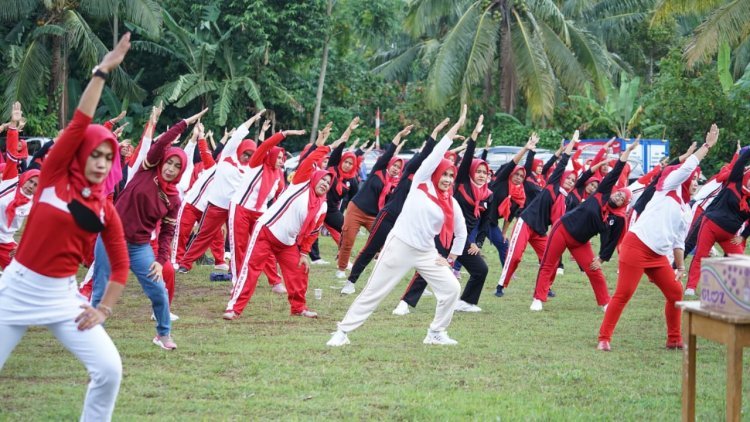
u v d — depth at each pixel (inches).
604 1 1465.3
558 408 255.4
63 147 184.1
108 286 197.8
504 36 1295.5
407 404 254.2
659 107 1122.0
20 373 279.7
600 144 1107.9
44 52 1067.9
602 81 1285.7
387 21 1386.6
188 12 1224.8
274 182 438.3
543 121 1242.0
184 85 1147.3
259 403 252.1
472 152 423.5
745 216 468.1
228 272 514.0
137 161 308.7
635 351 343.9
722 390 284.7
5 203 402.6
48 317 191.3
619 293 340.5
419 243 324.2
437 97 1220.5
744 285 202.7
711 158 1056.8
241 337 346.6
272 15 1163.9
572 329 387.5
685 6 788.6
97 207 190.5
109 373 192.9
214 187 478.9
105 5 1082.1
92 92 182.5
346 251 518.0
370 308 331.3
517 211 563.2
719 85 1072.8
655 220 331.9
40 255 188.5
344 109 1422.2
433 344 342.6
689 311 222.4
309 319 391.9
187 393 262.5
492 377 293.3
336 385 276.1
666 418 247.9
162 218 300.4
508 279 473.4
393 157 567.5
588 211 412.5
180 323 375.6
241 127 471.8
